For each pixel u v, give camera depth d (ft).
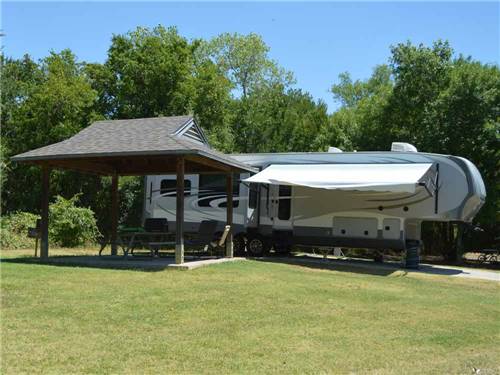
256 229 63.26
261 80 146.61
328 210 59.98
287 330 25.84
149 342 22.94
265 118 119.65
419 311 32.17
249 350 22.40
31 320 25.72
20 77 111.55
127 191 88.58
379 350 23.40
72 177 88.12
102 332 24.21
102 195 88.94
